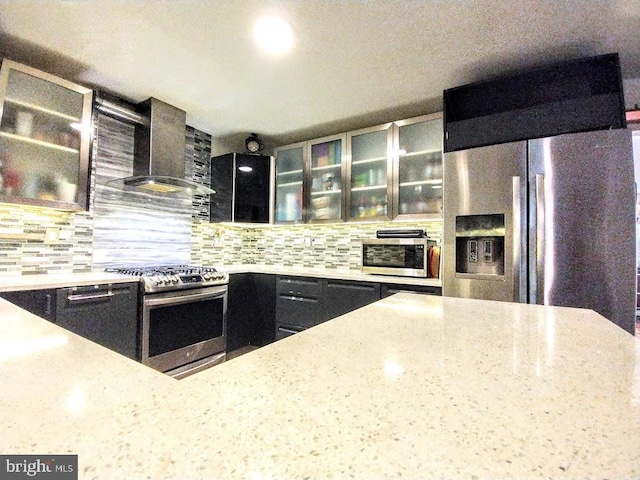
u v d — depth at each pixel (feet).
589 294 5.79
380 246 9.06
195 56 6.50
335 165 10.20
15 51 6.33
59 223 7.57
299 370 1.77
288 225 11.32
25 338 2.29
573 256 5.92
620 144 5.74
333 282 9.18
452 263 7.09
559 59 6.59
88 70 7.00
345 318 3.11
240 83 7.55
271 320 10.25
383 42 6.05
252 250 12.95
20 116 6.33
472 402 1.43
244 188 10.77
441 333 2.59
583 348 2.23
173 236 9.95
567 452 1.08
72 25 5.59
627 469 1.00
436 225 9.53
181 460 1.02
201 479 0.94
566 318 3.15
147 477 0.94
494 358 2.02
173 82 7.51
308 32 5.76
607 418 1.30
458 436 1.16
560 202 6.06
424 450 1.09
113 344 6.77
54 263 7.48
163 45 6.15
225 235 11.78
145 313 7.23
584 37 5.88
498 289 6.58
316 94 8.09
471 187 6.93
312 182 10.66
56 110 6.76
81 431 1.16
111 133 8.41
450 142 7.49
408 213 8.93
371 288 8.58
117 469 0.97
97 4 5.10
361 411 1.33
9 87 6.13
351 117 9.50
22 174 6.42
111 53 6.41
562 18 5.39
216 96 8.20
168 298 7.61
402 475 0.97
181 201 10.21
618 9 5.16
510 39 5.95
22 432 1.14
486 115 7.45
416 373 1.76
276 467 1.00
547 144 6.24
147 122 8.34
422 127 8.73
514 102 7.44
